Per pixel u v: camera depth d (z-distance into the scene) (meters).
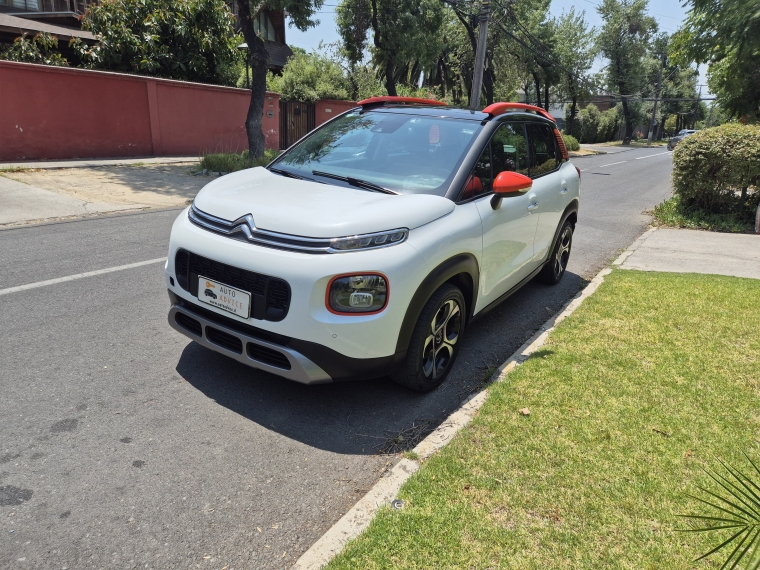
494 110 4.40
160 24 17.67
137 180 11.95
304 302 2.90
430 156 3.97
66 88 13.79
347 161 4.11
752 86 14.20
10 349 3.87
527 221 4.61
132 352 3.95
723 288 5.78
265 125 19.70
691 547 2.30
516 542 2.30
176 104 16.52
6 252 6.09
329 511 2.57
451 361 3.83
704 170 9.67
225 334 3.23
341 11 22.27
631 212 11.73
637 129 79.50
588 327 4.63
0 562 2.17
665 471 2.76
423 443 3.03
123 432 3.05
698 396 3.51
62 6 23.81
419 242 3.19
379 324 3.02
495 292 4.34
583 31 41.22
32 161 13.16
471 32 28.53
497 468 2.76
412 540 2.30
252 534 2.41
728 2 13.09
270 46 32.03
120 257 6.19
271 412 3.34
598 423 3.17
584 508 2.50
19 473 2.68
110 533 2.36
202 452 2.93
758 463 2.84
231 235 3.16
